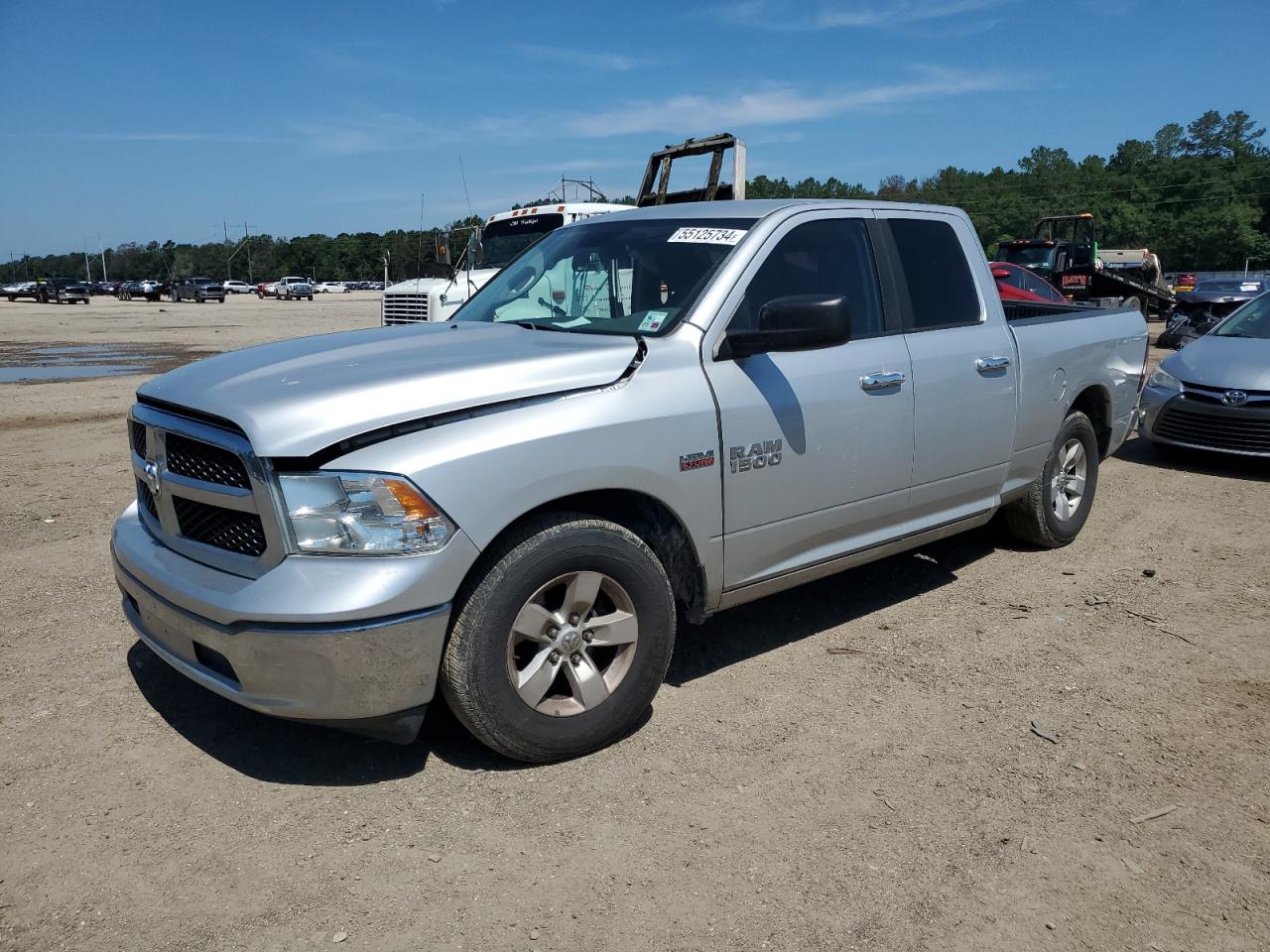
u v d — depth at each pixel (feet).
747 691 12.78
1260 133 440.04
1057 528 18.43
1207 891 8.88
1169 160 427.74
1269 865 9.25
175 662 10.48
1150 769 10.93
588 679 10.87
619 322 12.50
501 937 8.16
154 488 10.77
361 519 9.31
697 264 12.71
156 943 8.03
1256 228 392.06
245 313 143.74
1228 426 25.88
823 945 8.13
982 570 17.75
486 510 9.74
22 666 13.17
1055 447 17.83
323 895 8.64
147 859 9.11
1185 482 25.14
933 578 17.31
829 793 10.37
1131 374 20.04
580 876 8.96
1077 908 8.63
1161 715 12.19
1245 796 10.39
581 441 10.40
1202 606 15.98
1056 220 83.56
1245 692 12.85
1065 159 461.37
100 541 18.75
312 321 115.03
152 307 178.91
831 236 13.82
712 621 15.29
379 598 9.20
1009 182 449.48
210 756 10.96
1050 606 15.96
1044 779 10.68
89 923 8.25
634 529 11.57
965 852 9.39
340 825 9.69
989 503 16.38
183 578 10.00
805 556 13.23
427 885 8.80
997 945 8.17
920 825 9.82
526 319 13.79
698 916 8.45
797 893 8.75
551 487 10.18
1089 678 13.24
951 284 15.51
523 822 9.78
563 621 10.67
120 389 44.21
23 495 22.48
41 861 9.05
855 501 13.55
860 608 15.85
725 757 11.11
